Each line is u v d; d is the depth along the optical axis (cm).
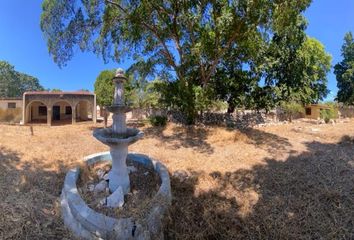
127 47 1426
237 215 508
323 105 2389
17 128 1423
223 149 959
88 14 1299
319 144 994
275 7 1039
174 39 1357
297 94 2009
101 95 2383
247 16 1099
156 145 1022
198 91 1377
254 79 1741
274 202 547
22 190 544
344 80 3291
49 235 430
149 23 1284
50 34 1317
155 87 1542
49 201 519
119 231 432
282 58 1948
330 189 575
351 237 441
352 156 796
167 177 584
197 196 580
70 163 720
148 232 447
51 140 1041
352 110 2445
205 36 1182
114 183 556
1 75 5388
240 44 1257
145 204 492
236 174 700
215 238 463
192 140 1113
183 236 455
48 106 1925
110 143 528
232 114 1612
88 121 2136
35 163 715
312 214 498
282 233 455
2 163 695
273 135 1201
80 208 457
